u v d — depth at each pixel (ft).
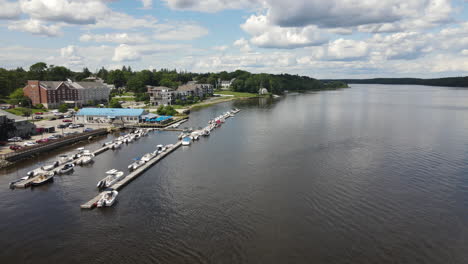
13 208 192.13
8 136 344.28
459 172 253.44
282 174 252.01
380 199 203.72
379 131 430.61
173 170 265.54
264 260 141.59
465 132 421.59
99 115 493.77
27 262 140.77
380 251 148.77
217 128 470.39
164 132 442.91
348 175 248.52
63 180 240.32
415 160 287.28
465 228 168.86
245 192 215.92
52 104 632.38
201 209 190.29
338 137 390.83
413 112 647.97
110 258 143.13
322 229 167.32
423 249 150.51
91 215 183.11
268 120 545.44
